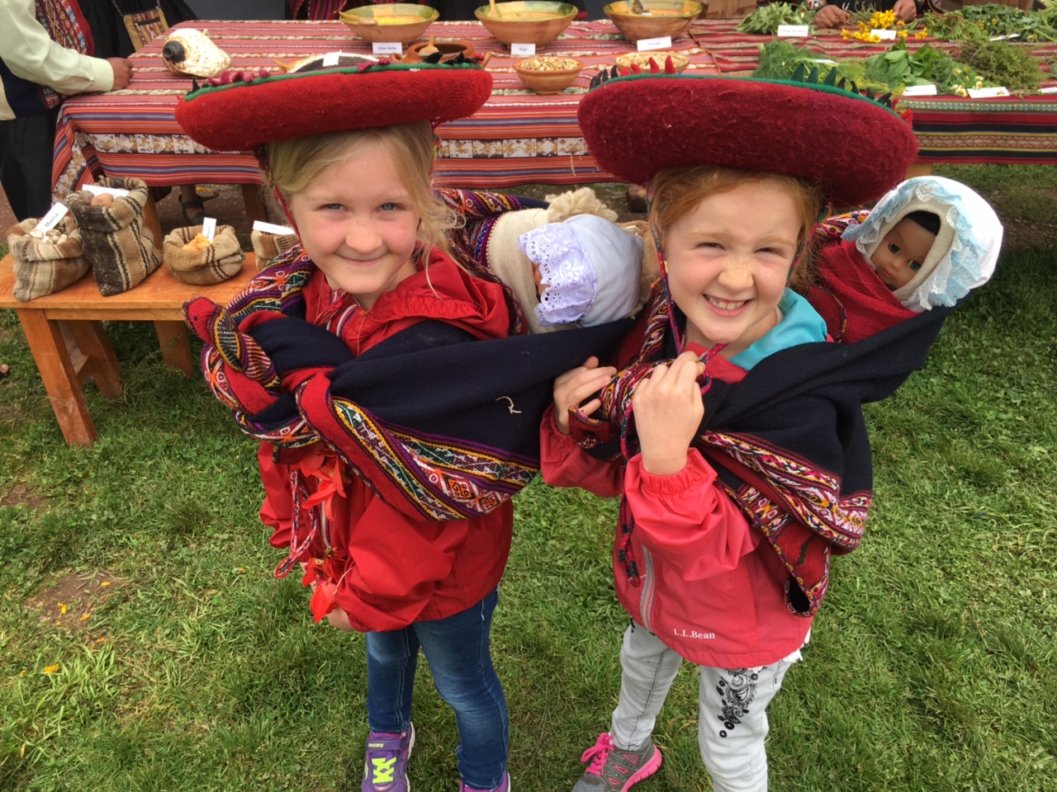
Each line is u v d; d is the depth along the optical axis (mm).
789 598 1232
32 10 2848
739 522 1092
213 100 1010
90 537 2584
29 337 2723
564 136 3004
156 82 3268
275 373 1209
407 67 994
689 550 1061
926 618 2270
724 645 1285
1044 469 2803
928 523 2594
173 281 2785
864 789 1889
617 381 1149
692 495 1040
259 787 1928
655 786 1915
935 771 1912
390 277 1167
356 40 3900
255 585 2412
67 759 1976
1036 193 4914
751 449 1061
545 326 1238
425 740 2000
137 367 3363
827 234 1240
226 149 1127
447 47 2887
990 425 3008
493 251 1288
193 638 2260
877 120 908
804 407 1070
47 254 2605
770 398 1074
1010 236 4375
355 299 1244
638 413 1043
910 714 2047
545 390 1237
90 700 2104
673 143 940
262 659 2186
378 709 1761
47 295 2670
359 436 1144
